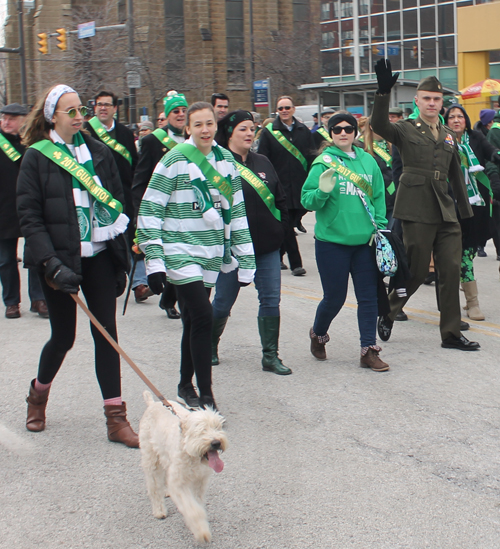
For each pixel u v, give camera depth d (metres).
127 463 4.07
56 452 4.23
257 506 3.54
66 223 4.09
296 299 8.46
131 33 25.83
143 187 7.25
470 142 7.30
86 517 3.48
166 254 4.49
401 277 5.65
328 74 34.19
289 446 4.25
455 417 4.66
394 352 6.19
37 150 4.11
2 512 3.54
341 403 4.96
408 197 6.07
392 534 3.25
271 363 5.69
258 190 5.37
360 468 3.94
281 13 48.00
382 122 5.85
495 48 23.12
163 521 3.43
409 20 30.47
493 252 11.50
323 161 5.55
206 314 4.51
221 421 2.88
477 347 6.18
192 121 4.45
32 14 51.06
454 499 3.57
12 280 7.79
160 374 5.70
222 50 47.34
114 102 8.32
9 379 5.67
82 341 6.76
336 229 5.52
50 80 39.09
